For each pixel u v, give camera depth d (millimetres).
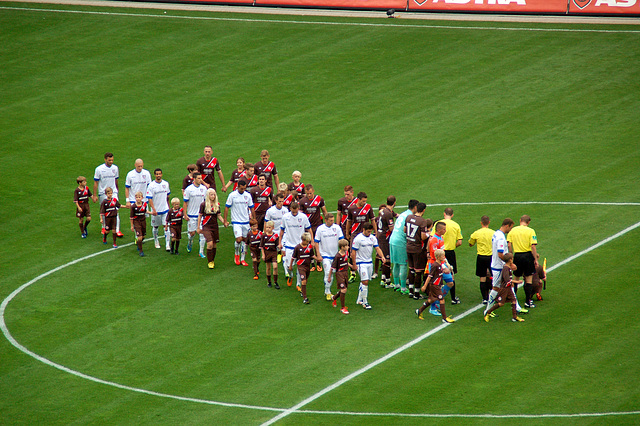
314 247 43094
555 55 79500
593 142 63281
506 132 65938
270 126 68500
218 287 44469
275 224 46938
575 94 71625
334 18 92438
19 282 45094
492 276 40062
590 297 41500
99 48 84688
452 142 64688
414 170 60094
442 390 34031
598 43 81438
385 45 84062
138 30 89375
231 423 32250
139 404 33750
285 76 78125
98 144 65500
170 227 48000
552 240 48344
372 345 37844
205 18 92812
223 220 47688
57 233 52094
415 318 40438
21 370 36375
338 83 76375
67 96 74375
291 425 32000
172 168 61188
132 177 51844
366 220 45000
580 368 35156
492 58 79812
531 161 60812
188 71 79625
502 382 34406
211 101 73500
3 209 55125
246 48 84438
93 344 38562
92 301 42844
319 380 35125
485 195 55500
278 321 40469
